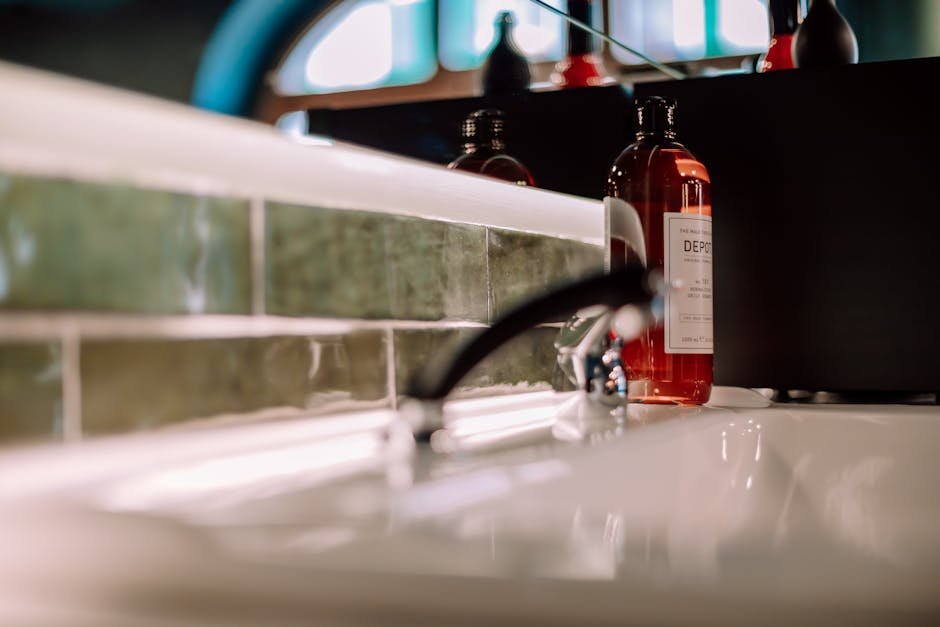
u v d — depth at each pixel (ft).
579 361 2.20
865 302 3.02
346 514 0.96
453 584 0.65
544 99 3.04
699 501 1.87
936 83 2.97
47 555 0.77
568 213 2.90
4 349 1.22
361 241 1.93
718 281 3.14
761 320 3.10
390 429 1.63
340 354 1.84
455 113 2.59
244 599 0.67
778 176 3.09
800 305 3.07
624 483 1.51
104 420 1.35
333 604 0.64
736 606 0.59
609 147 3.16
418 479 1.25
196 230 1.53
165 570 0.73
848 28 3.42
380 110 2.22
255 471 1.40
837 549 0.82
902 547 0.86
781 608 0.58
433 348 2.15
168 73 1.56
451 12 2.53
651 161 2.67
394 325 2.02
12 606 0.67
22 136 1.26
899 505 2.36
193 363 1.51
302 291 1.75
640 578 0.64
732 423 2.32
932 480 2.45
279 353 1.69
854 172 3.03
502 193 2.53
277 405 1.67
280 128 1.87
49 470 1.26
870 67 3.01
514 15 2.83
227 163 1.60
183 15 1.59
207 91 1.65
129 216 1.41
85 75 1.38
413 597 0.64
